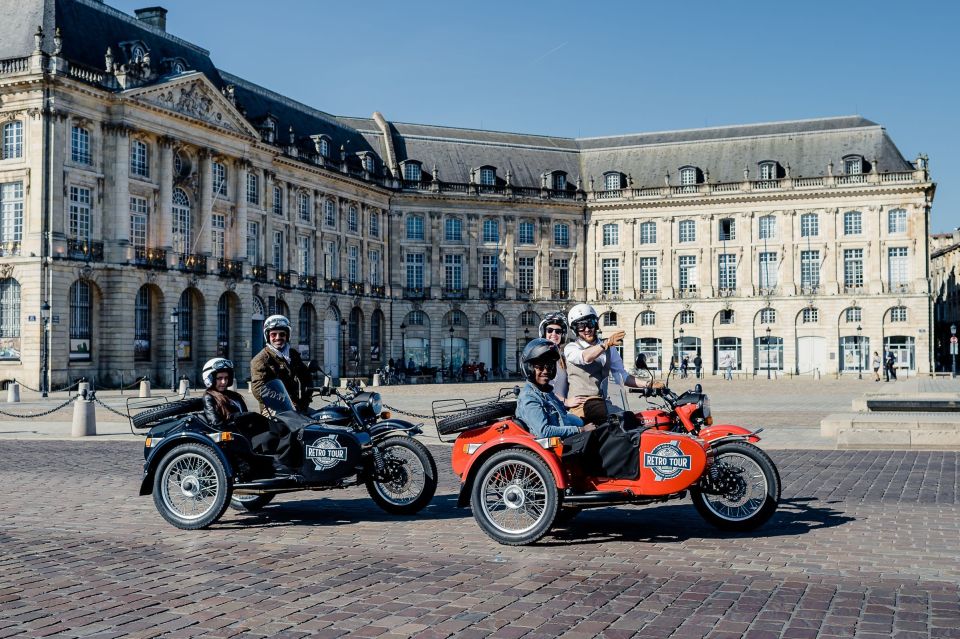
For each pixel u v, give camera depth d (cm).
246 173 5847
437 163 7956
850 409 3212
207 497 1097
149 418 1135
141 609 725
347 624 684
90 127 4762
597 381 1063
